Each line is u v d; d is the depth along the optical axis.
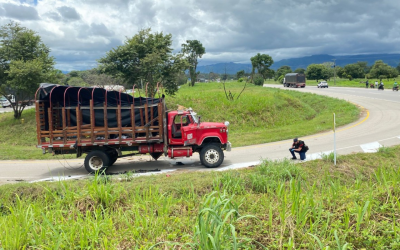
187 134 12.59
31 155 17.16
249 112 25.84
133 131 12.29
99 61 26.78
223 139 12.85
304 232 5.70
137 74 27.00
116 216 6.91
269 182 9.03
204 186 9.04
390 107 29.64
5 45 25.41
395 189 6.96
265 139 18.97
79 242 5.69
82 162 15.42
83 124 12.12
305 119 27.84
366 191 7.31
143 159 15.11
